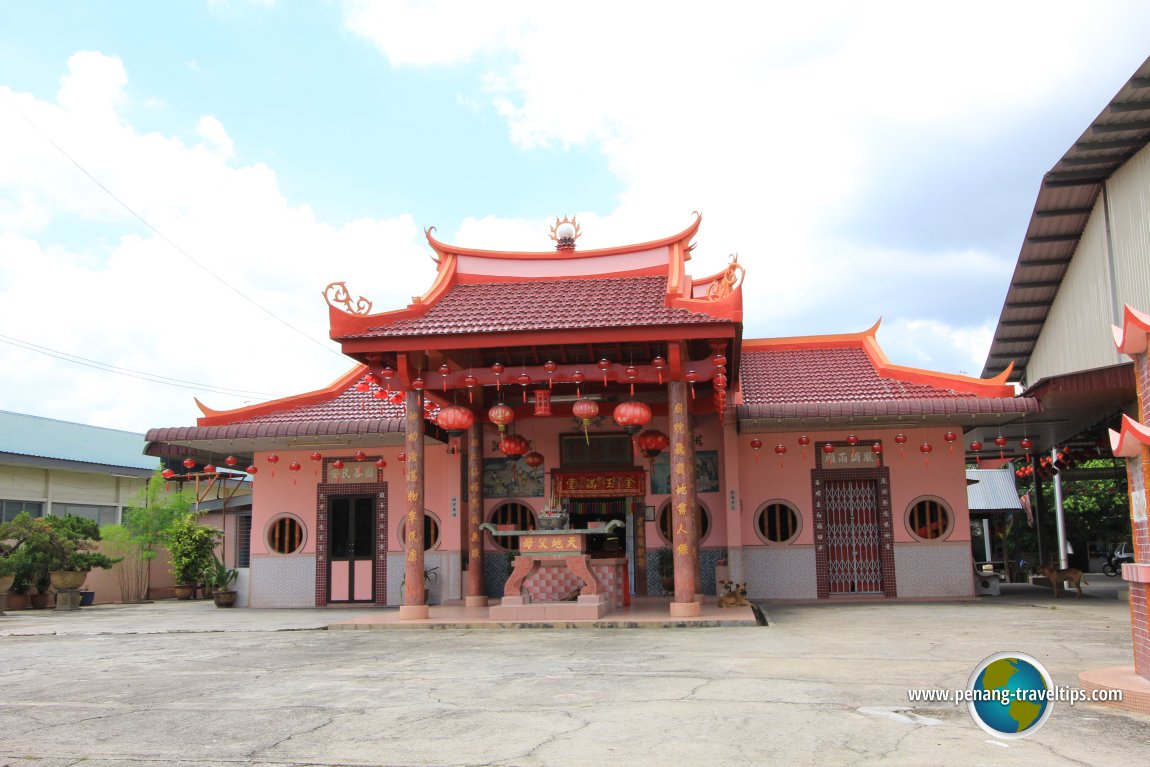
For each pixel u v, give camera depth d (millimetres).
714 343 15289
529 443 19344
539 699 7910
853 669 9273
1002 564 35719
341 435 19609
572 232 18750
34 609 23672
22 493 29406
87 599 25453
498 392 20078
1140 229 18688
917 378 19938
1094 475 27062
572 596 16375
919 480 19984
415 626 14641
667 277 17812
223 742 6500
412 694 8328
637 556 20266
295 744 6391
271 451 21891
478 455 19594
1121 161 19219
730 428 19891
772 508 20453
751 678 8789
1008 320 26000
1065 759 5555
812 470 20328
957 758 5617
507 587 15273
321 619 17234
